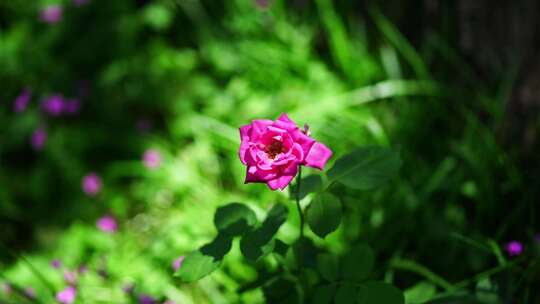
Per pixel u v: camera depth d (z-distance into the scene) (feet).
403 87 3.40
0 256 3.36
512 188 3.01
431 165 3.24
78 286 3.08
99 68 4.38
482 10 3.17
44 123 4.09
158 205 3.63
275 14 4.15
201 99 4.01
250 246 2.34
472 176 3.08
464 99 3.29
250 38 4.13
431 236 3.00
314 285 2.70
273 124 2.19
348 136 3.36
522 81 3.12
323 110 3.44
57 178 3.90
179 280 3.07
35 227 3.67
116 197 3.73
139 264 3.17
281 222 2.37
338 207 2.31
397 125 3.35
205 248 2.37
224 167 3.61
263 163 2.17
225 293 3.02
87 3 4.52
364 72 3.59
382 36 3.60
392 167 2.36
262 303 2.85
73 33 4.52
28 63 4.37
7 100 4.32
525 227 2.95
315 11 4.03
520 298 2.77
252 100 3.71
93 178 3.76
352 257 2.46
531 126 3.11
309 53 3.98
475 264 2.88
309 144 2.17
